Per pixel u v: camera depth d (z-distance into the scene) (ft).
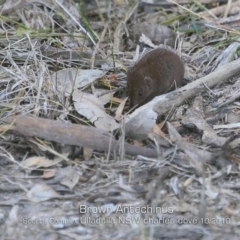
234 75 38.83
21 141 33.76
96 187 30.63
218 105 36.68
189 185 30.66
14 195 30.37
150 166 31.55
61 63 40.37
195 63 42.01
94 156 32.78
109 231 27.78
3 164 32.53
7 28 44.04
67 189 30.66
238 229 27.76
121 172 31.65
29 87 36.65
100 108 35.55
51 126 32.83
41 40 42.55
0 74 38.11
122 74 40.42
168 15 47.14
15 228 28.17
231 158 32.42
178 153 32.48
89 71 38.91
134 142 34.04
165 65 39.09
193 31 44.88
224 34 43.55
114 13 47.47
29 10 44.98
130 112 37.78
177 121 35.65
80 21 46.06
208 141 33.60
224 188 30.48
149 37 44.86
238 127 34.99
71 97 36.17
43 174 31.65
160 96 36.19
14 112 35.04
